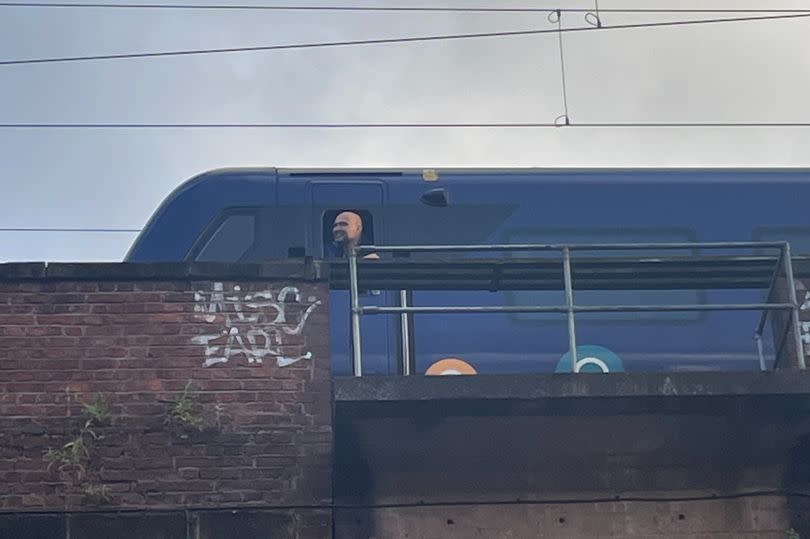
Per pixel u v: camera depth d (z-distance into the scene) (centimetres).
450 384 812
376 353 1145
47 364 832
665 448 877
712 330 1199
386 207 1228
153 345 841
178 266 856
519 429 848
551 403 823
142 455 817
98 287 851
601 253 1236
